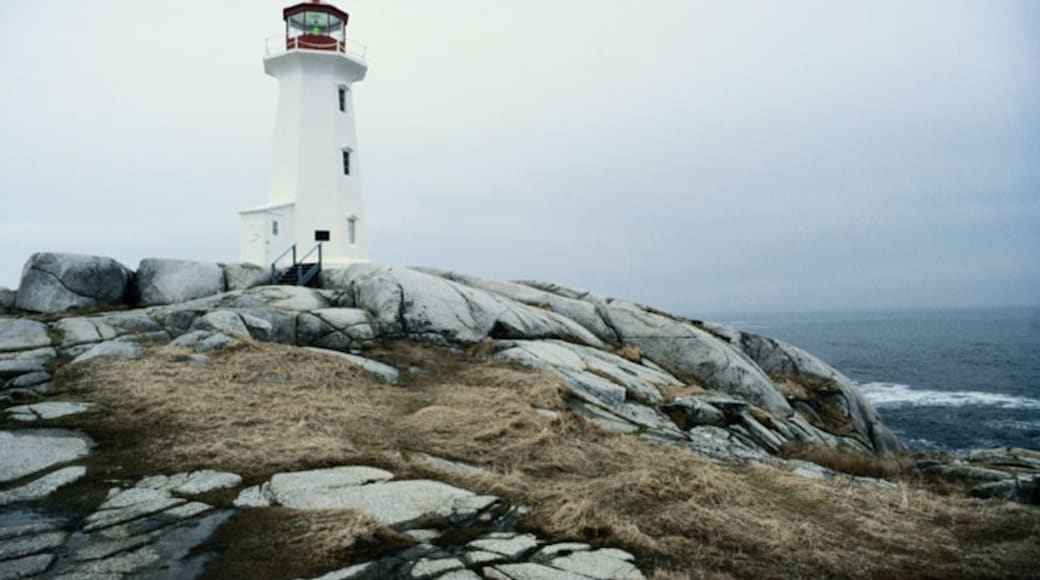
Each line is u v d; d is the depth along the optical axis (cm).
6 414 1017
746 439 1532
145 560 593
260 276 2491
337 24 3478
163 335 1641
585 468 984
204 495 750
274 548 624
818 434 2041
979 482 1193
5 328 1511
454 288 2192
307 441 951
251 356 1448
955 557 734
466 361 1825
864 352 9569
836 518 864
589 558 639
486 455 991
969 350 9488
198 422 1016
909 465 1364
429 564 604
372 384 1445
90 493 745
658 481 908
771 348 2619
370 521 680
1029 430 3925
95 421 1007
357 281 2197
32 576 555
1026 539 810
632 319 2466
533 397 1395
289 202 3156
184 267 2303
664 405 1648
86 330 1577
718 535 736
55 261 2048
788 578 640
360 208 3406
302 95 3234
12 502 714
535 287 2898
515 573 593
